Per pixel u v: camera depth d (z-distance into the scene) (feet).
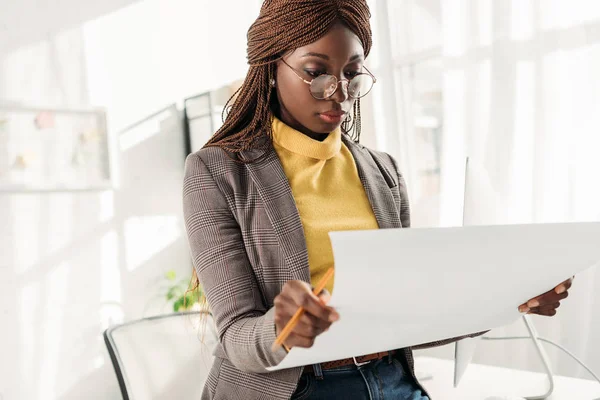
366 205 2.98
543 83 8.11
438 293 1.96
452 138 9.22
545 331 7.95
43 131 10.43
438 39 9.62
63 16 10.89
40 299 10.27
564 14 7.88
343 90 2.69
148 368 4.63
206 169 2.72
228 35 13.11
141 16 11.94
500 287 2.16
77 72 11.00
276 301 1.90
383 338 2.04
